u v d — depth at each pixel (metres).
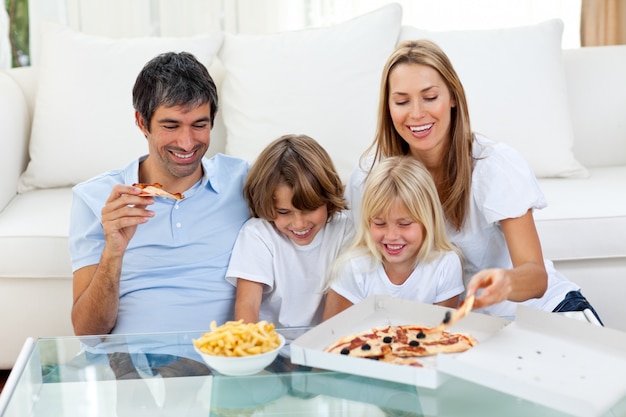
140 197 1.72
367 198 1.81
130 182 1.94
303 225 1.90
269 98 2.66
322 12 3.25
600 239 2.34
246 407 1.31
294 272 1.95
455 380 1.33
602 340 1.44
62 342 1.56
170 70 1.80
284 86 2.66
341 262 1.87
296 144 1.93
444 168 1.93
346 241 1.97
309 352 1.40
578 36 3.39
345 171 2.62
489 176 1.86
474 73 2.71
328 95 2.65
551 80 2.74
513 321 1.52
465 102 1.86
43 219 2.37
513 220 1.84
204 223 1.97
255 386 1.37
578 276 2.40
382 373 1.34
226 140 2.77
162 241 1.94
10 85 2.75
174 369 1.44
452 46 2.75
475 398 1.30
